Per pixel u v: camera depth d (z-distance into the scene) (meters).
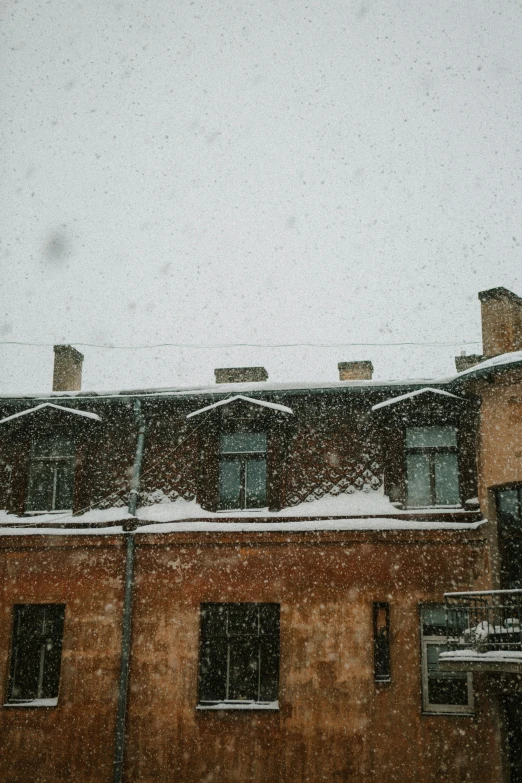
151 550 17.95
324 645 16.55
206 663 17.08
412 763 15.44
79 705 17.02
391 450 17.72
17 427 19.58
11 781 16.72
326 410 18.70
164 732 16.59
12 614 18.00
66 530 18.30
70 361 22.31
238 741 16.28
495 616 15.73
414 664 16.02
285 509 17.86
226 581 17.41
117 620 17.50
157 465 18.91
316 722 16.08
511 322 18.72
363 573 16.86
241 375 21.48
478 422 17.30
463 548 16.56
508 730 15.45
